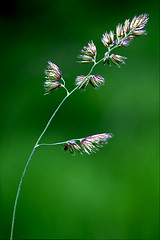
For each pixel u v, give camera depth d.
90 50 0.49
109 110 1.21
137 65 1.31
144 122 1.17
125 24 0.49
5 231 0.83
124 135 1.14
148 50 1.33
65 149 0.49
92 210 0.89
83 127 1.18
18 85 1.29
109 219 0.88
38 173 1.01
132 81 1.26
